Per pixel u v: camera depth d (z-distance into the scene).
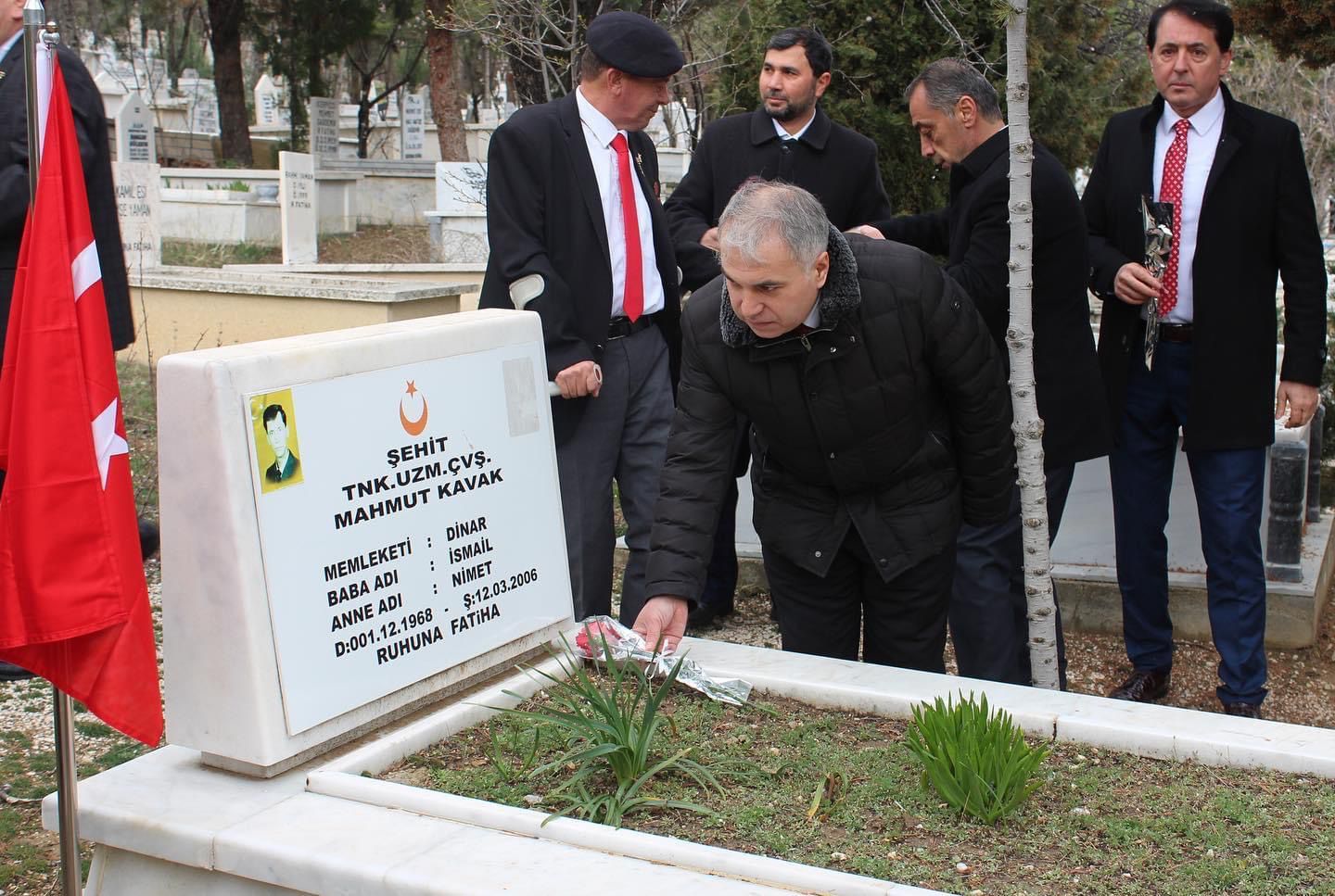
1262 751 2.66
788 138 4.92
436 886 2.17
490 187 4.10
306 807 2.50
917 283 2.98
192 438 2.53
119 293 3.96
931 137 4.11
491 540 3.10
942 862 2.30
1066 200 3.95
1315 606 4.93
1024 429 3.41
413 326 2.96
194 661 2.63
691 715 2.98
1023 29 3.24
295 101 20.39
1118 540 4.50
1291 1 5.55
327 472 2.69
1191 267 4.14
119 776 2.65
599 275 4.08
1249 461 4.16
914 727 2.64
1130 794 2.57
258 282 9.23
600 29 4.08
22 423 2.47
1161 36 4.06
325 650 2.69
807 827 2.44
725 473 3.15
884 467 3.18
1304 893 2.20
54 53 2.51
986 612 4.15
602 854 2.29
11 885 3.04
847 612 3.50
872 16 7.29
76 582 2.49
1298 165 4.04
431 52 15.74
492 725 2.96
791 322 2.75
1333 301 6.92
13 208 3.84
